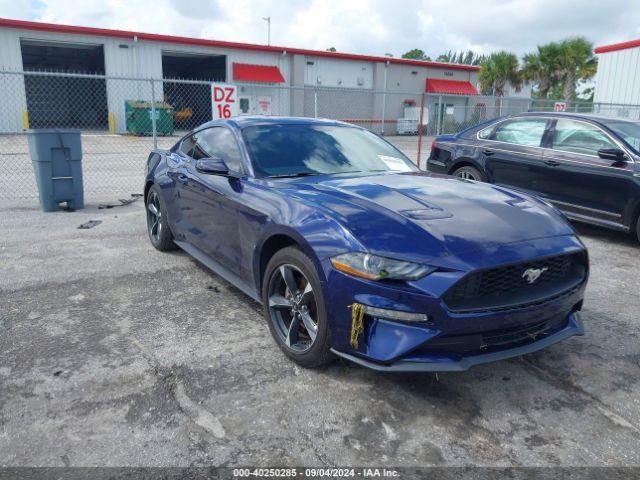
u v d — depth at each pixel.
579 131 6.38
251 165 3.82
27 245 5.64
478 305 2.61
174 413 2.65
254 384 2.93
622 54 19.12
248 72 29.72
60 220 6.92
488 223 2.95
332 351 2.84
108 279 4.60
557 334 3.01
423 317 2.54
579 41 31.42
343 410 2.71
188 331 3.58
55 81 34.69
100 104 33.34
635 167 5.71
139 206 8.02
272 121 4.38
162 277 4.68
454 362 2.62
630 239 6.42
